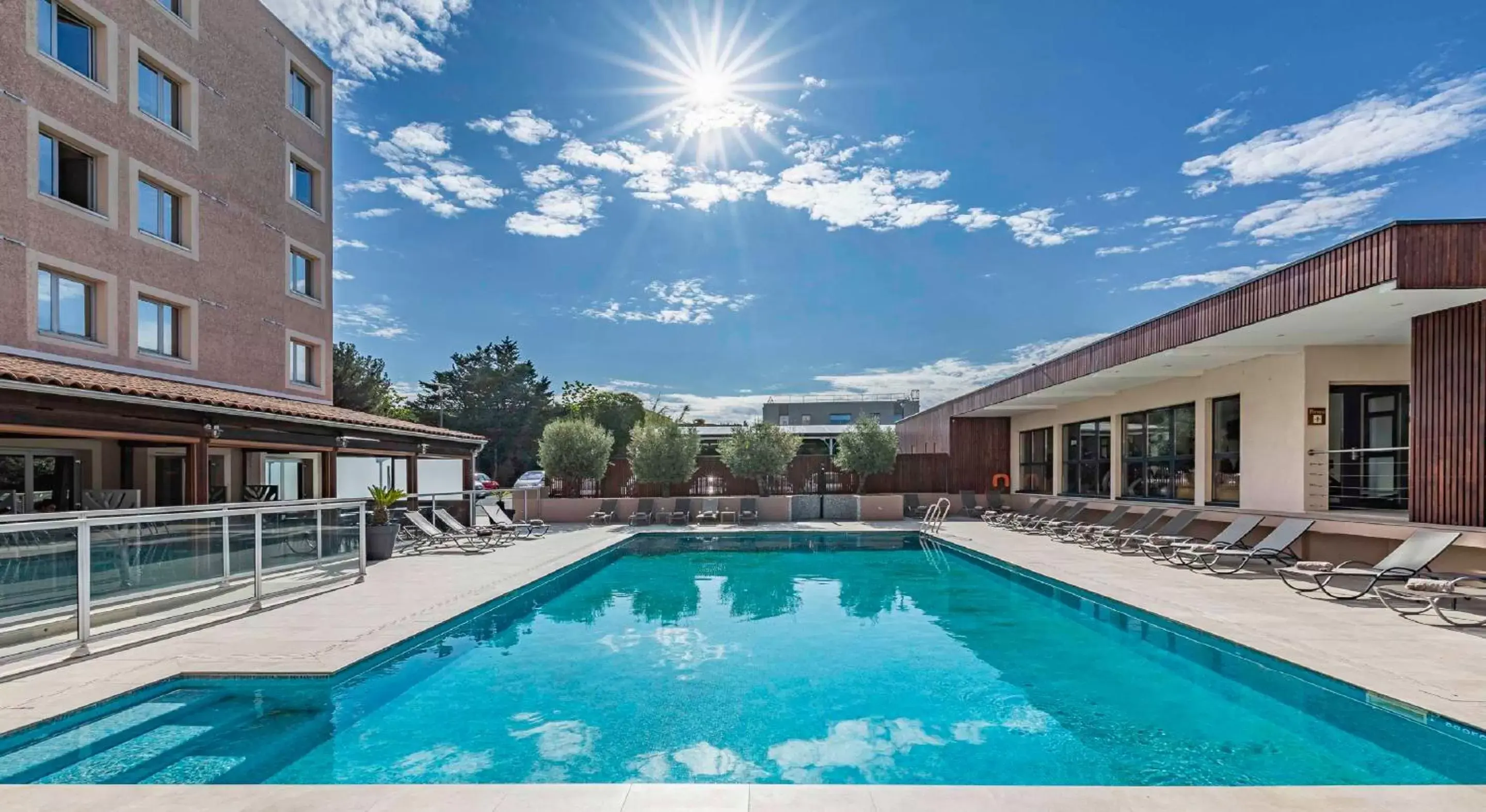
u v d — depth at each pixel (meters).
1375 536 9.84
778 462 22.55
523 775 4.78
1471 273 7.59
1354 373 11.49
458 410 52.41
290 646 6.88
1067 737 5.42
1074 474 20.61
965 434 24.84
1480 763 4.63
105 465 14.84
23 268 12.10
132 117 14.20
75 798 3.73
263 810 3.60
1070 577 10.72
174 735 5.30
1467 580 7.55
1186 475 15.24
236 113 16.92
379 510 14.10
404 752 5.12
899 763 4.99
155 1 14.77
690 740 5.41
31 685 5.66
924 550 16.55
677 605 10.51
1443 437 8.96
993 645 8.10
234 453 17.48
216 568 8.07
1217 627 7.27
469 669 7.20
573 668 7.25
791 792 3.75
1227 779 4.60
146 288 14.36
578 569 13.72
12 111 11.99
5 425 8.70
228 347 16.45
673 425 22.81
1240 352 12.07
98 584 6.72
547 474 22.55
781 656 7.70
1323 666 5.88
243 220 17.05
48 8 12.82
